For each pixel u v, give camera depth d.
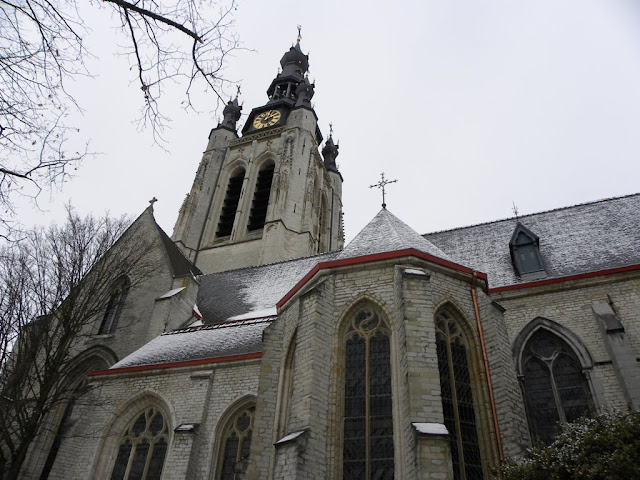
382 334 14.59
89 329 24.83
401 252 15.56
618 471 9.43
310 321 14.71
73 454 18.36
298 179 43.88
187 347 21.03
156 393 18.89
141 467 17.77
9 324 17.64
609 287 17.86
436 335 14.50
